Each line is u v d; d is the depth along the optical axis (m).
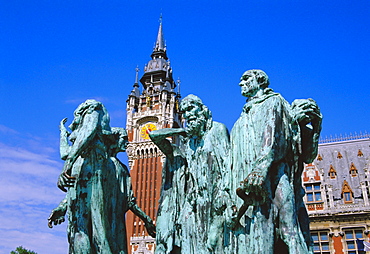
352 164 40.50
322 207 38.16
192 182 10.06
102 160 9.88
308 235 8.71
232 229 8.74
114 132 10.77
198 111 10.31
